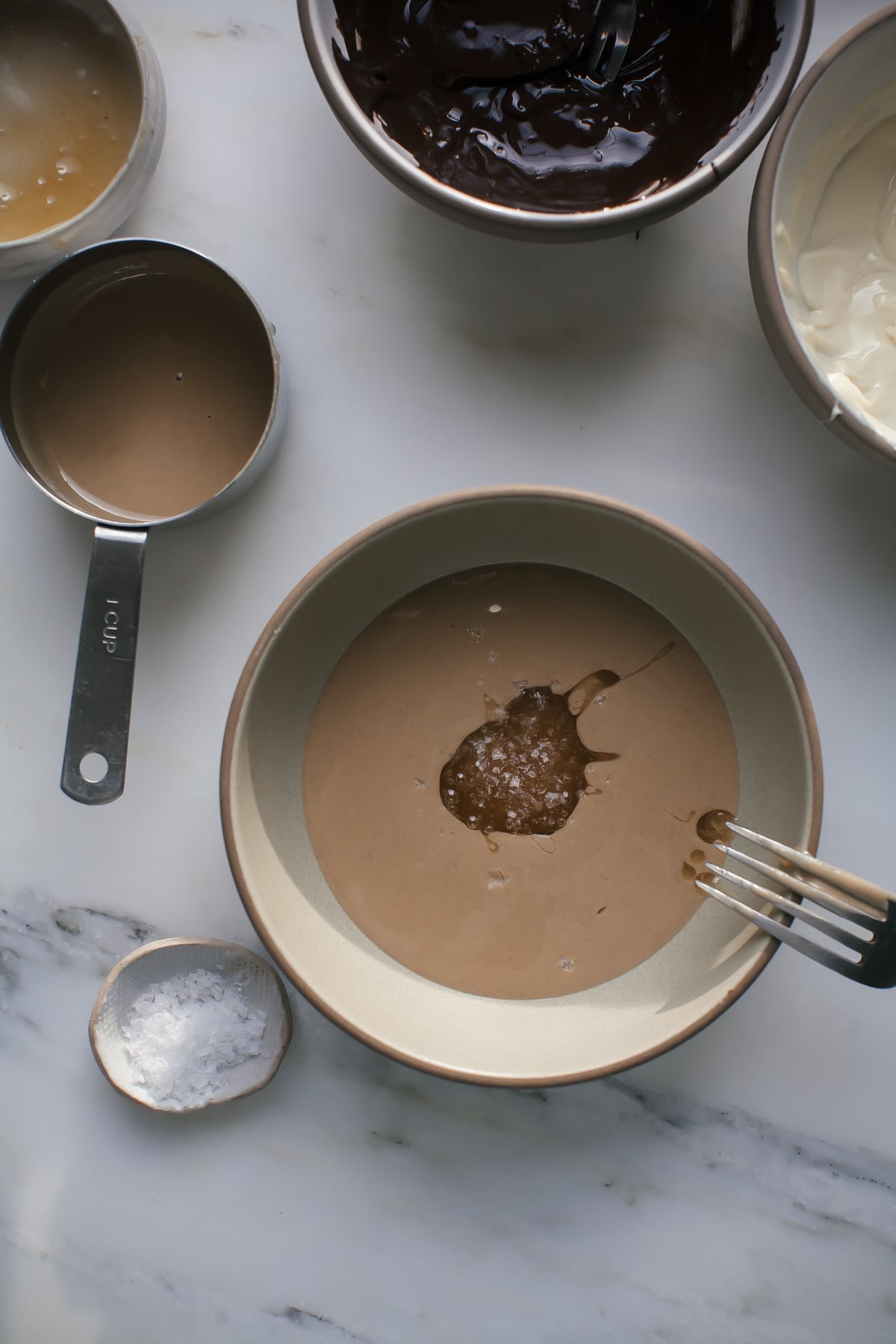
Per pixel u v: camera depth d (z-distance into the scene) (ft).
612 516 1.83
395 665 1.96
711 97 1.86
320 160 1.97
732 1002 1.77
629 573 1.93
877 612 1.96
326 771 1.95
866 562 1.96
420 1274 1.98
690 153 1.87
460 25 1.89
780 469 1.97
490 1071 1.79
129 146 1.93
